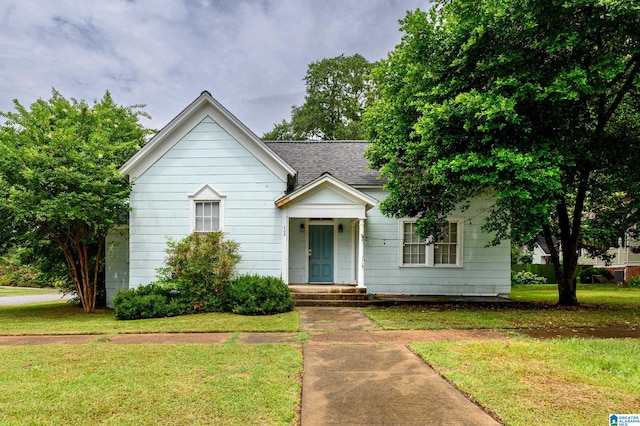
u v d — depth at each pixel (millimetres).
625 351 5805
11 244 12078
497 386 4277
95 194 10570
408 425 3420
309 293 11609
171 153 11828
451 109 8438
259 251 11703
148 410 3715
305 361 5473
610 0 7355
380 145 12008
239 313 9875
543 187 8109
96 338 7262
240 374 4801
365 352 5961
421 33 9758
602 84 8297
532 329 7781
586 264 28156
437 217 11195
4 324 8992
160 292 10453
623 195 12445
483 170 8625
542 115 8930
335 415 3635
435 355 5594
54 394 4152
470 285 13070
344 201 11703
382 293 13086
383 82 11312
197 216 11836
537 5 7973
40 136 11094
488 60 8727
